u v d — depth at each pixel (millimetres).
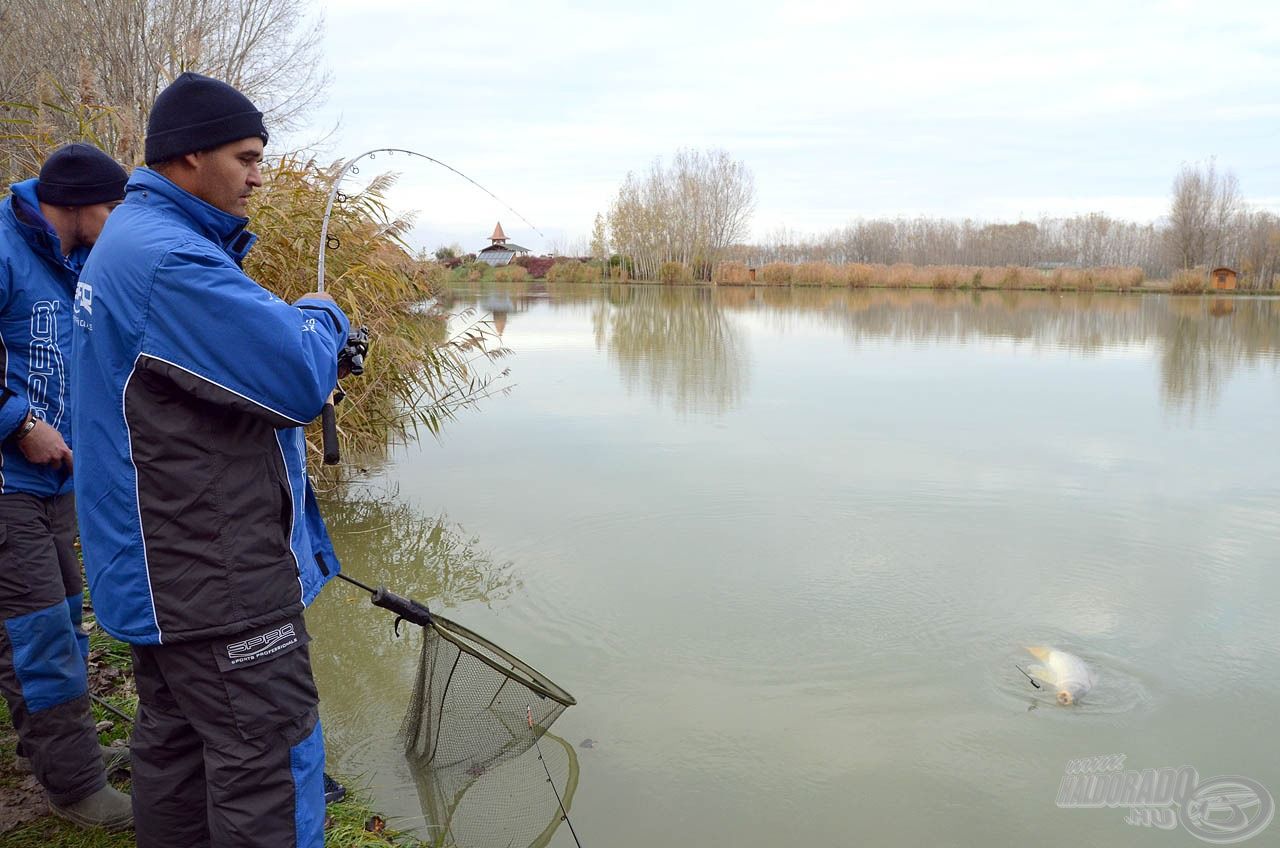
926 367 14836
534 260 58250
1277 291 44219
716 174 55438
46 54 11094
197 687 2270
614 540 6469
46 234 3100
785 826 3479
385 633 5105
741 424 10203
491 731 3736
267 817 2311
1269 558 6160
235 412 2268
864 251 63281
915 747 4016
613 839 3365
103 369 2229
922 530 6680
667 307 29766
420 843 3295
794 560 6090
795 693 4438
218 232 2436
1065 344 18500
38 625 2875
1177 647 4918
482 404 11281
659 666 4684
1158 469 8344
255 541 2293
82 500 2295
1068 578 5809
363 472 8141
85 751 2990
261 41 14109
